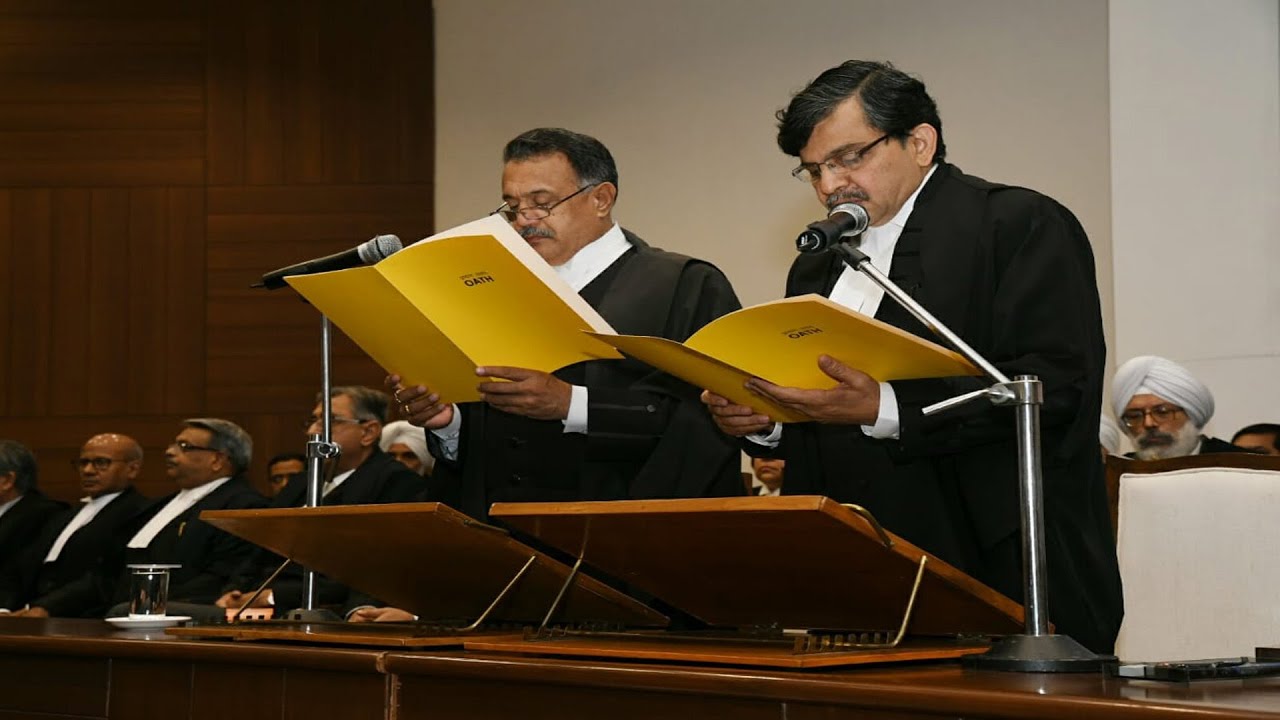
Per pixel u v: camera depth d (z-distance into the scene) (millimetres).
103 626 2799
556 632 2066
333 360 7828
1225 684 1587
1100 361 2324
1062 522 2246
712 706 1646
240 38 8000
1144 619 2580
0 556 7023
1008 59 6199
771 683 1584
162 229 7992
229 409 7852
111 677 2293
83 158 8070
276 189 7891
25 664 2406
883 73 2438
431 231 7672
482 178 7578
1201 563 2543
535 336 2555
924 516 2367
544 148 3070
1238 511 2529
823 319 1974
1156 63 5051
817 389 2119
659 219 7016
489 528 2072
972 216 2406
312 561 2439
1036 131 6109
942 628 2117
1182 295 4949
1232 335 4863
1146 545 2604
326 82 7879
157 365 7934
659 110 7078
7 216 8078
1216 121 4938
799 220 6664
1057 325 2238
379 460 5371
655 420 2811
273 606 5059
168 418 7895
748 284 6766
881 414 2182
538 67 7453
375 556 2320
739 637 2045
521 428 2908
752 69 6848
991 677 1625
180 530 6137
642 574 2152
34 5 8180
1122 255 5062
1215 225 4914
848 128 2406
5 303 8055
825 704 1562
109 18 8117
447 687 1882
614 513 1874
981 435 2184
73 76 8109
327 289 2572
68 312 8023
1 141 8125
